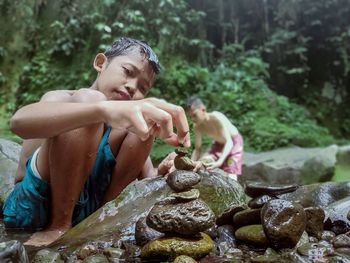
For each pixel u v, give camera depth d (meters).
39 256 1.09
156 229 1.05
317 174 5.28
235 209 1.28
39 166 1.48
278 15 9.62
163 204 1.09
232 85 7.94
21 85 7.00
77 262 1.09
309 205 1.56
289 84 9.56
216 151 4.10
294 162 5.61
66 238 1.28
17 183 1.68
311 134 7.93
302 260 1.01
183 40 8.24
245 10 9.68
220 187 1.47
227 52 9.10
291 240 1.07
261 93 8.36
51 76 7.07
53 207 1.46
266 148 7.13
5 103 6.79
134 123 0.97
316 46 9.70
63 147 1.34
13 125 1.23
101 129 1.40
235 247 1.16
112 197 1.73
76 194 1.44
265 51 9.54
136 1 7.60
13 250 0.89
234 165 3.96
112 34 7.39
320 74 9.67
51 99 1.41
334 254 1.04
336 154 5.58
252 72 8.81
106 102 1.07
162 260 1.03
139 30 7.50
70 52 7.20
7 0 7.11
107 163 1.68
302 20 9.67
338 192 1.59
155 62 1.79
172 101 7.55
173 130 1.05
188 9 8.84
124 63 1.73
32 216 1.50
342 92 9.52
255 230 1.16
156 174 1.73
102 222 1.33
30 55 7.21
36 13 7.34
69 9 7.45
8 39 7.09
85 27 7.34
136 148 1.66
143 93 1.81
